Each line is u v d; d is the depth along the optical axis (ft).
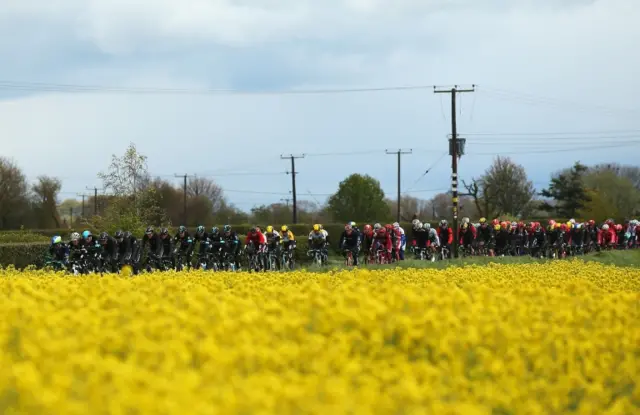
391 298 59.00
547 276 115.44
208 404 35.68
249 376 42.16
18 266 227.81
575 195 618.03
